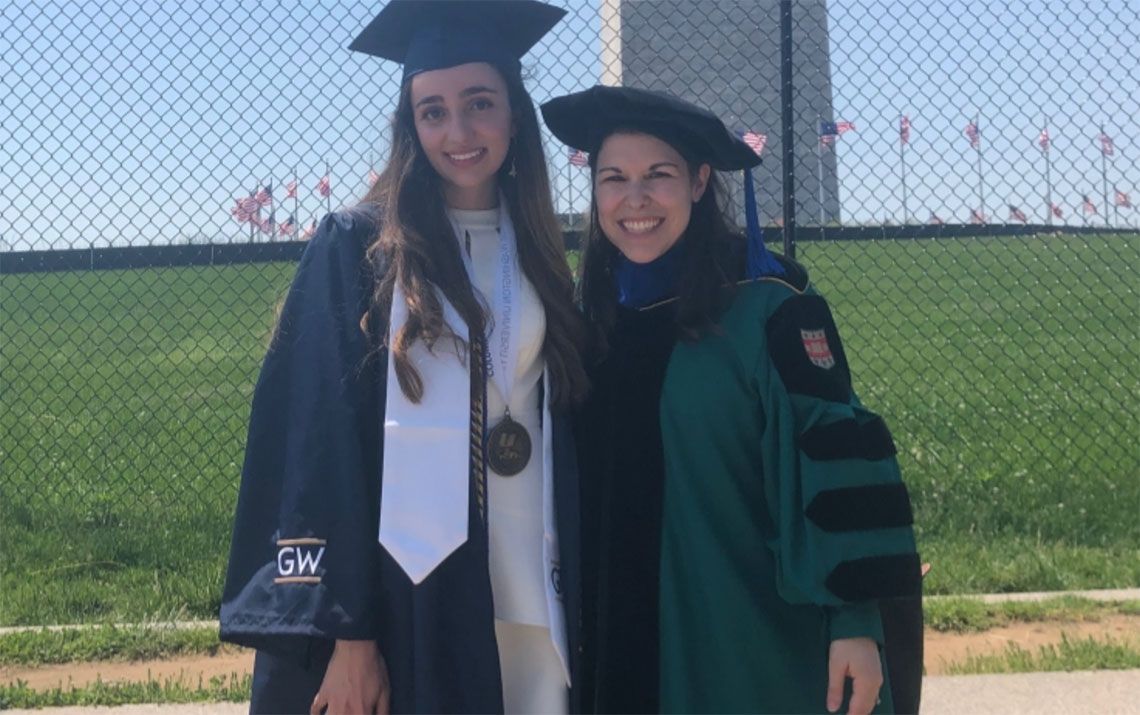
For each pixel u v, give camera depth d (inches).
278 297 141.0
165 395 358.0
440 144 103.9
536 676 104.9
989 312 443.5
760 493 102.0
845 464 96.9
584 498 106.8
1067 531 229.8
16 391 376.8
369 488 96.3
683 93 224.1
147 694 161.0
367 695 96.0
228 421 326.3
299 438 96.9
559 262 107.7
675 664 100.3
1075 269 440.5
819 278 376.5
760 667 100.3
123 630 185.6
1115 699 155.9
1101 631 183.5
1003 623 189.0
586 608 105.5
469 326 99.3
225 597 98.1
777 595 101.6
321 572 94.4
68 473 279.1
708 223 106.0
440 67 104.5
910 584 96.5
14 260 229.8
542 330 104.9
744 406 100.9
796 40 233.9
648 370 104.3
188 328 356.8
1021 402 358.3
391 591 96.9
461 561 98.0
